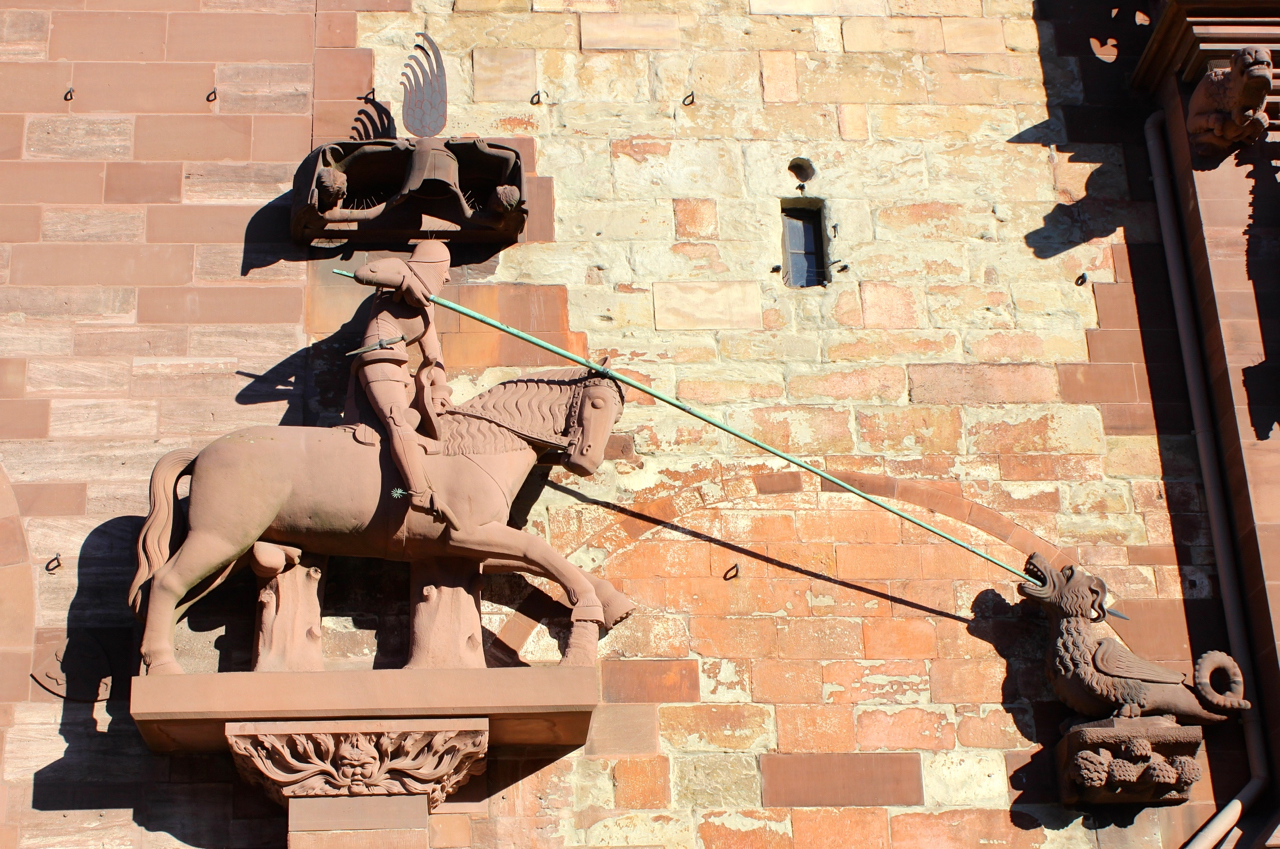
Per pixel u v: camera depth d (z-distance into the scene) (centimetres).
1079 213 1075
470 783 867
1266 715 913
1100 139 1101
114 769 855
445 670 824
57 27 1062
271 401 962
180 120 1043
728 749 896
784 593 940
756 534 955
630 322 1012
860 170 1079
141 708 802
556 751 882
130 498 929
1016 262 1055
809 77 1107
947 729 913
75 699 870
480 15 1105
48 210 1005
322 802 817
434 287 902
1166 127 1098
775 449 961
